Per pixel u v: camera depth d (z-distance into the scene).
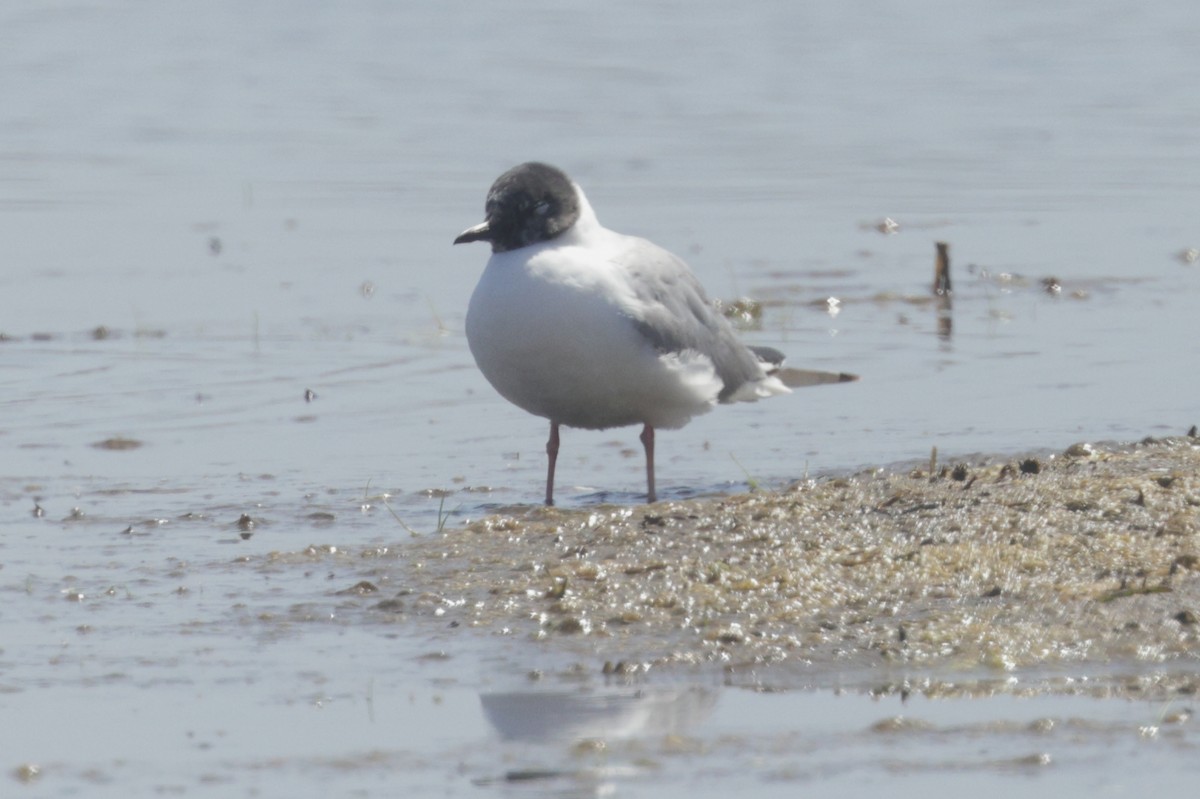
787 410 14.56
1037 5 43.06
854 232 23.09
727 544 10.02
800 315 18.61
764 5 43.09
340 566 10.04
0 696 7.93
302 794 6.75
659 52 37.00
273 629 8.90
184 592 9.60
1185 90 32.94
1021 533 9.77
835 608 8.92
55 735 7.45
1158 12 41.78
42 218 23.48
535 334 11.11
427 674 8.16
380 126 29.97
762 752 7.08
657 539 10.18
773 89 33.50
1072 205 24.64
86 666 8.35
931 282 20.23
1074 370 15.79
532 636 8.68
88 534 10.98
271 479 12.52
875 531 10.08
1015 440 13.06
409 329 17.86
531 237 11.47
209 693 7.96
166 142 28.69
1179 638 8.27
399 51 37.22
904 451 12.88
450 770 6.96
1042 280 20.09
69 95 32.41
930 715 7.49
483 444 13.64
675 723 7.45
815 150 28.27
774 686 7.92
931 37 39.06
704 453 13.19
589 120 30.45
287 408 14.82
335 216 23.72
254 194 25.09
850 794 6.64
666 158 27.50
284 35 39.03
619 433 13.96
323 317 18.41
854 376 13.61
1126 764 6.89
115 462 13.05
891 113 31.22
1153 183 25.84
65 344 17.19
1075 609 8.65
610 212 24.05
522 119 30.53
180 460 13.13
